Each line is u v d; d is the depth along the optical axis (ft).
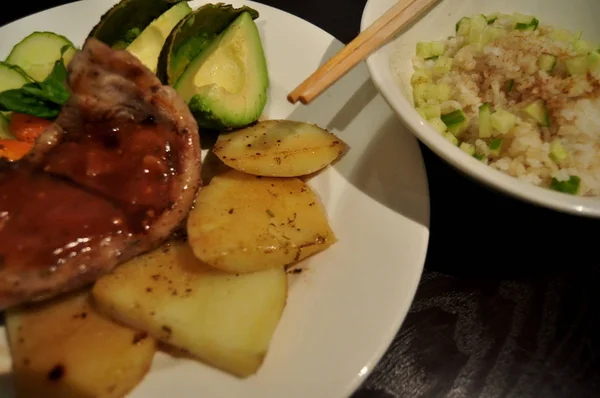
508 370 0.82
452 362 0.83
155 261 0.81
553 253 0.94
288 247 0.80
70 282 0.76
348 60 0.90
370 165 0.95
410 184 0.91
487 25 1.11
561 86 0.96
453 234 0.95
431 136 0.79
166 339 0.75
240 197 0.87
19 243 0.75
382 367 0.82
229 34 1.07
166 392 0.73
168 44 1.02
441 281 0.90
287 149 0.94
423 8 0.96
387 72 0.88
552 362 0.83
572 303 0.88
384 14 0.95
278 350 0.76
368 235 0.87
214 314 0.75
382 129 1.00
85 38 1.14
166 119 0.86
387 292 0.80
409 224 0.87
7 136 0.98
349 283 0.82
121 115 0.86
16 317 0.77
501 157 0.95
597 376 0.82
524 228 0.96
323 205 0.92
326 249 0.86
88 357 0.73
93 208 0.79
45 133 0.84
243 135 0.99
